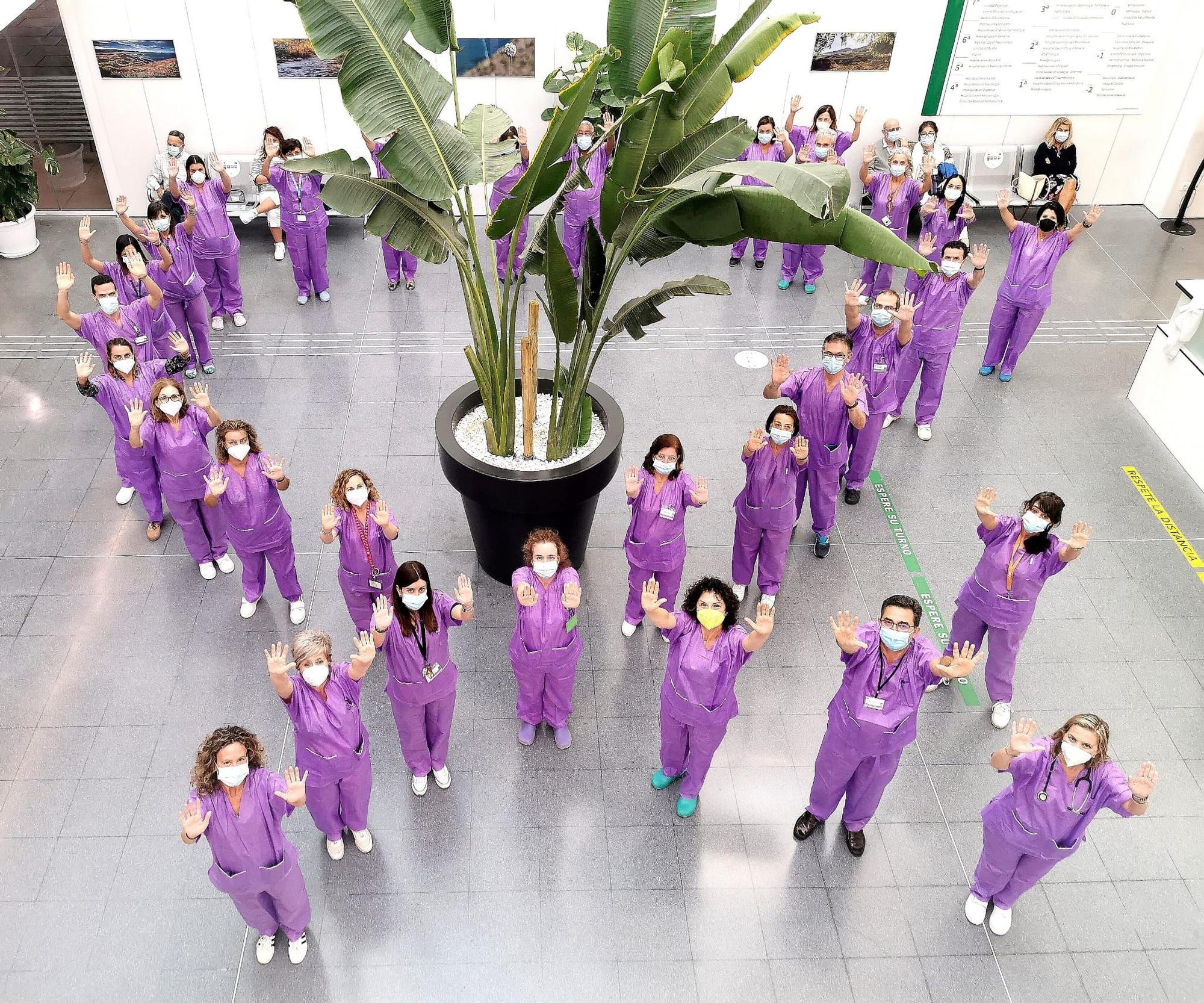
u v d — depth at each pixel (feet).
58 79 32.27
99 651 18.38
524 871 15.15
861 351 21.15
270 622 19.13
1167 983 14.08
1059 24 32.09
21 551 20.47
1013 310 25.41
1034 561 16.07
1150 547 21.52
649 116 14.52
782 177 13.10
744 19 13.97
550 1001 13.58
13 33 30.76
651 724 17.52
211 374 26.03
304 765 13.94
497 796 16.22
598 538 21.49
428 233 16.21
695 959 14.14
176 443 18.40
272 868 12.61
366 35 14.47
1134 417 25.52
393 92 14.82
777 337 28.50
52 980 13.69
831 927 14.60
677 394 25.89
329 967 13.88
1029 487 23.17
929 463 23.91
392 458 23.29
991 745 17.35
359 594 17.52
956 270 22.66
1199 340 23.26
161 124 32.27
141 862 15.08
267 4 30.12
